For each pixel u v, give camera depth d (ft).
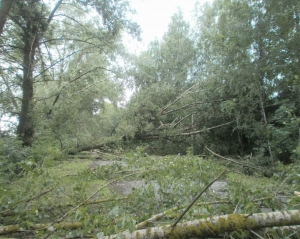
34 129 30.76
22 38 29.09
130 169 13.44
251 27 24.38
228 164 24.32
